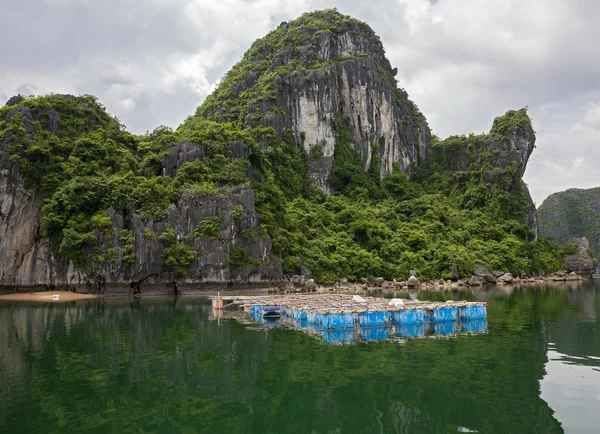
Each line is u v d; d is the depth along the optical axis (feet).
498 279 254.68
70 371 52.54
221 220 182.19
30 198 174.70
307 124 340.59
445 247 261.85
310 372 51.88
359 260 227.20
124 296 163.73
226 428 36.17
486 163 375.86
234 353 62.03
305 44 384.88
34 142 178.50
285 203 258.98
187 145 207.62
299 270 204.54
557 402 41.32
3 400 42.45
